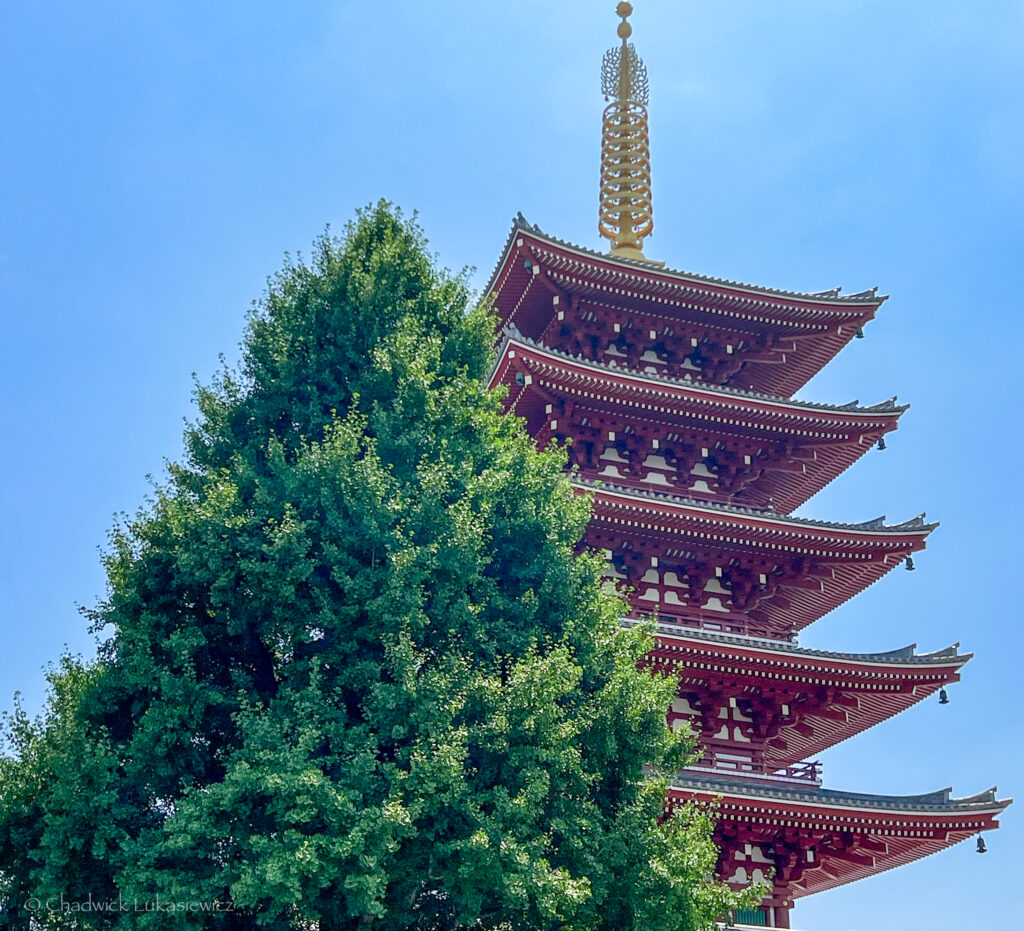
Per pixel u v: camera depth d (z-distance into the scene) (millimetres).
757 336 43531
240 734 21094
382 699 20344
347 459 22203
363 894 18406
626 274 39969
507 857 19328
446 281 28125
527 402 38125
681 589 37719
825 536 37375
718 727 35281
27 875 20969
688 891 22609
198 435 25047
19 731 21922
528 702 20844
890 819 32688
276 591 21469
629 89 50250
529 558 24891
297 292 26766
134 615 21844
